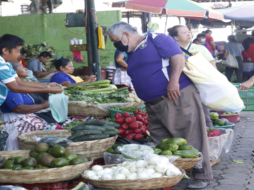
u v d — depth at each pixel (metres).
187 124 3.26
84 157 2.94
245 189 3.35
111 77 8.36
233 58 11.10
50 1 10.41
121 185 2.59
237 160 4.40
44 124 4.24
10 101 4.03
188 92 3.24
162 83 3.25
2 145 3.51
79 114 5.04
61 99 4.26
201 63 3.28
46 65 8.27
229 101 3.30
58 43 10.31
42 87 3.66
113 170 2.85
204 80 3.22
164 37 3.17
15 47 3.25
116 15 10.01
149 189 2.74
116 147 3.27
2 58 3.19
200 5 8.50
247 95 8.32
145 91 3.33
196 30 15.39
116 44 3.28
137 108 4.98
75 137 3.36
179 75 3.14
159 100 3.29
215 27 17.61
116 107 5.07
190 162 3.05
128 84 7.13
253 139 5.68
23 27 10.31
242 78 11.49
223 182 3.57
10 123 4.09
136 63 3.28
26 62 8.43
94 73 7.17
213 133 3.98
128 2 8.29
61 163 2.74
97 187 2.72
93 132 3.37
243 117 8.22
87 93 5.50
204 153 3.27
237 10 11.30
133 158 3.02
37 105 4.23
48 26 10.24
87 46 7.18
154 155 2.83
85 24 7.12
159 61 3.21
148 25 6.60
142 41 3.23
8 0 11.78
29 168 2.72
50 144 3.08
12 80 3.23
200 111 3.27
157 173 2.70
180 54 3.13
